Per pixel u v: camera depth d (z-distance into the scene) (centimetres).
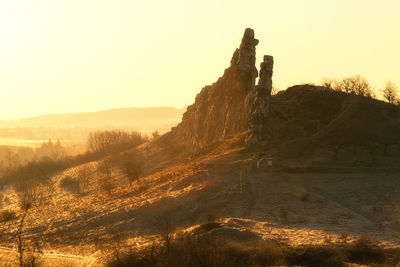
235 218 6938
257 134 11706
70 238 8106
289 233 6050
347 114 12350
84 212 9869
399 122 12175
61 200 12900
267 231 6228
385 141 11081
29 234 8781
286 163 10069
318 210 7338
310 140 11312
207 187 9131
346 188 8362
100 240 7562
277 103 12950
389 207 7194
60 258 6656
